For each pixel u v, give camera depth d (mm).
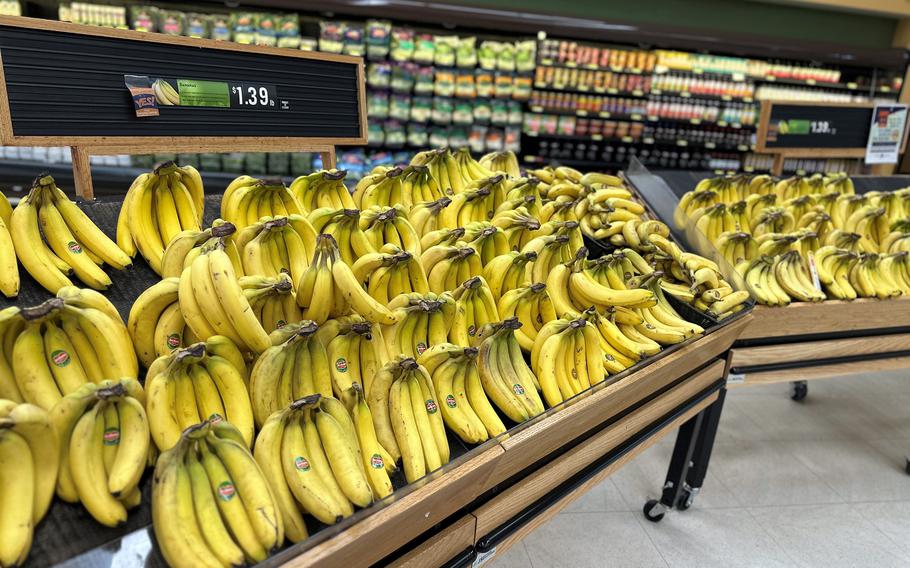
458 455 1281
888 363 2715
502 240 1773
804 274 2578
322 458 1017
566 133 5574
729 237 2520
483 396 1373
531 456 1383
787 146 3514
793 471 2797
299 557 885
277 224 1307
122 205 1512
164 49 1658
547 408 1489
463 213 1916
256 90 1871
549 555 2186
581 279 1782
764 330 2385
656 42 5430
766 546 2301
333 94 2080
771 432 3129
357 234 1444
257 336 1085
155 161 4273
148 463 981
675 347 1831
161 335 1125
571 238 2010
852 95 6602
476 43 5387
